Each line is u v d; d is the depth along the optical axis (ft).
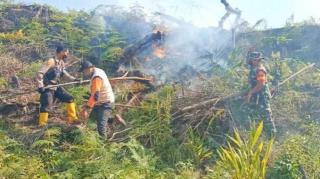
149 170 19.71
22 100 25.12
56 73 23.43
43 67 23.09
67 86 26.58
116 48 29.86
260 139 22.24
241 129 22.93
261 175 17.98
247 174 17.80
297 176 19.36
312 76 28.22
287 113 25.07
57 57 23.84
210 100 23.77
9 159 19.47
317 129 23.50
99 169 19.13
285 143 21.63
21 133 22.18
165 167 20.66
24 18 34.42
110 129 23.48
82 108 24.49
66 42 31.78
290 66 29.55
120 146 20.63
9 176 18.28
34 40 31.71
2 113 24.17
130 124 23.47
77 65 29.58
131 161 20.49
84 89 25.85
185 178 19.57
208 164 21.17
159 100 24.35
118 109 24.70
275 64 27.91
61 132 22.20
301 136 22.67
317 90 27.27
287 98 25.86
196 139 22.09
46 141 20.33
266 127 23.21
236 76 26.71
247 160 18.22
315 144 21.94
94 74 22.22
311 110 25.77
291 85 27.53
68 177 18.48
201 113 23.39
